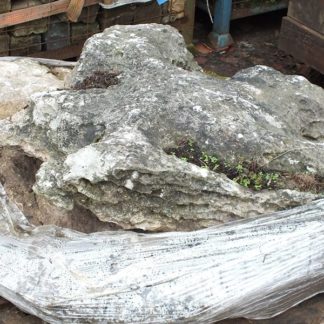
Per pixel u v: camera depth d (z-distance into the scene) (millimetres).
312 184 2271
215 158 2225
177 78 2512
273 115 2449
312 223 2193
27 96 2938
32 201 2475
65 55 4535
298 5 4277
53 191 2252
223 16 5102
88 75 2715
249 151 2258
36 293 2133
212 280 2111
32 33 4312
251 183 2230
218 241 2160
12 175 2555
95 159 2100
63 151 2338
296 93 2621
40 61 3342
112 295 2098
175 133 2270
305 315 2342
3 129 2496
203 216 2217
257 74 2738
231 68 5031
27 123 2482
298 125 2518
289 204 2234
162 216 2213
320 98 2650
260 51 5277
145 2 4551
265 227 2180
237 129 2293
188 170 2111
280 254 2156
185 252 2145
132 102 2369
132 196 2162
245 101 2443
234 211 2195
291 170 2283
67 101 2438
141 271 2121
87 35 4535
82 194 2197
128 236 2197
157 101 2338
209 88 2475
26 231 2275
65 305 2105
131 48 2766
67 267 2156
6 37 4230
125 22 4641
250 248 2152
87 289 2107
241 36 5477
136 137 2174
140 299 2090
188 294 2092
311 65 4336
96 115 2369
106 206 2203
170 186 2131
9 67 3139
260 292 2137
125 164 2055
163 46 2904
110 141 2150
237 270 2127
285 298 2229
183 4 4855
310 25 4246
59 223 2357
